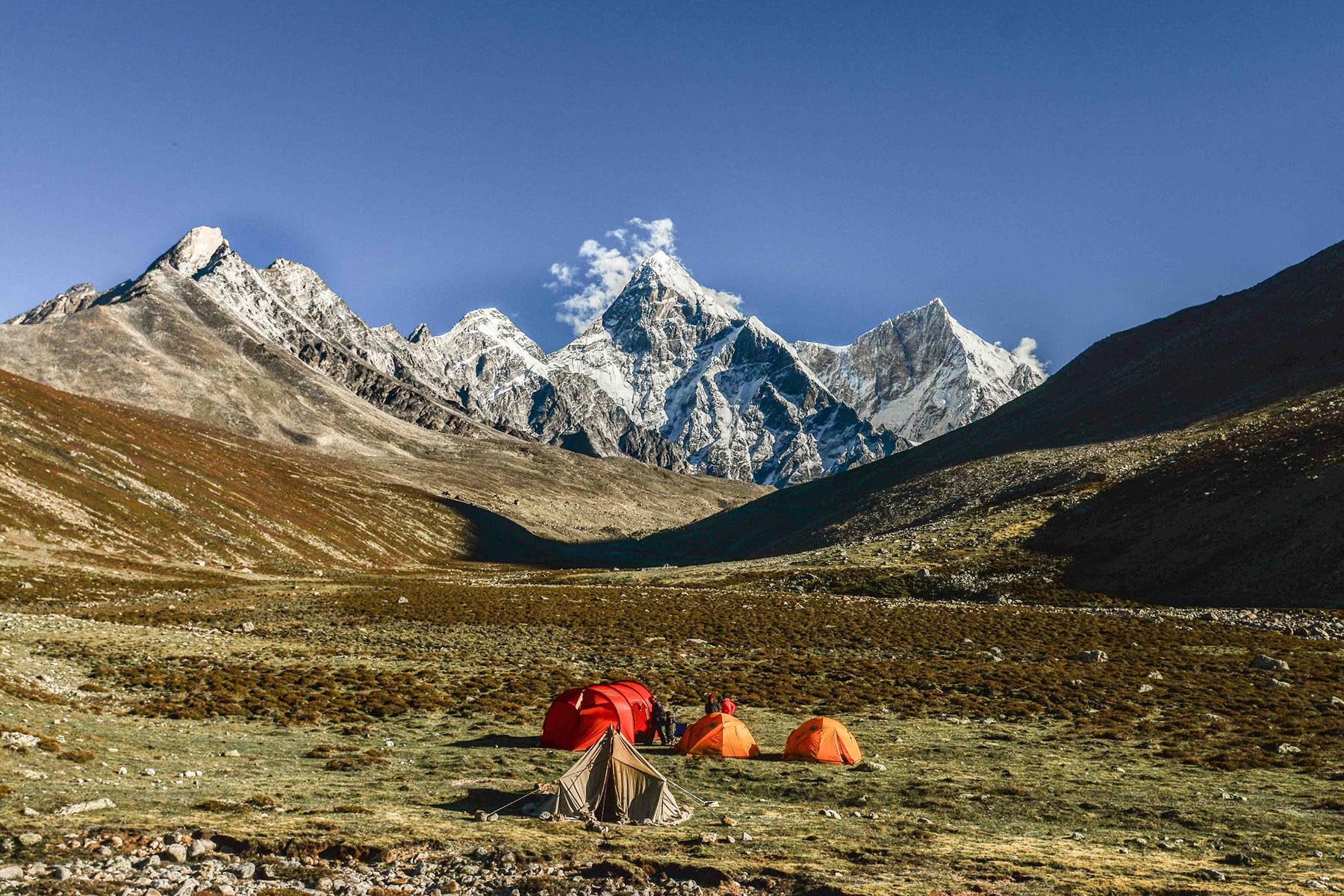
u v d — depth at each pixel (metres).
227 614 81.44
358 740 32.31
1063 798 25.39
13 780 21.80
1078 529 115.38
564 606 90.94
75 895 14.40
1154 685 46.78
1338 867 18.56
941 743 33.69
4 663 41.25
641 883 16.66
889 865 18.20
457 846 18.72
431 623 77.00
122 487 136.75
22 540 105.44
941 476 171.12
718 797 25.53
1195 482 114.31
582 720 31.27
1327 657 56.47
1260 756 30.78
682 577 127.56
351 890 15.61
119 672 44.66
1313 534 89.00
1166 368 185.00
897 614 84.06
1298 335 168.12
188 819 19.59
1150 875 17.55
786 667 53.62
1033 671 51.81
